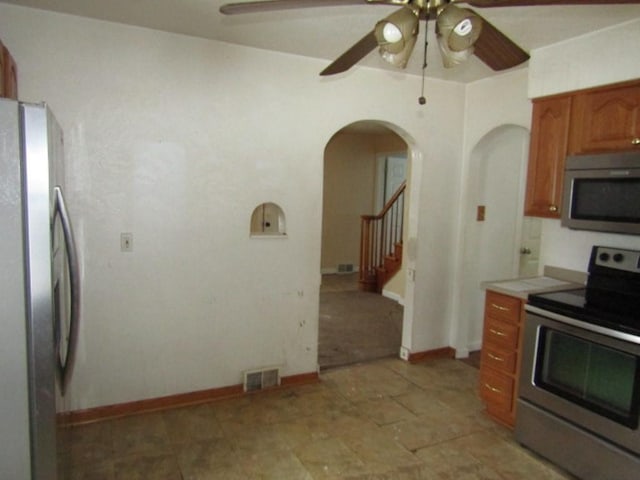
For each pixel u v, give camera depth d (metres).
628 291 2.50
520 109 3.35
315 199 3.28
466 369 3.73
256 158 3.05
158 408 2.94
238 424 2.78
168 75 2.75
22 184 1.31
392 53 1.55
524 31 2.54
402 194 6.40
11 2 2.33
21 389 1.37
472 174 3.82
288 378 3.34
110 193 2.69
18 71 2.42
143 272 2.82
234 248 3.05
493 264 4.11
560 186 2.74
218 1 2.25
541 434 2.47
